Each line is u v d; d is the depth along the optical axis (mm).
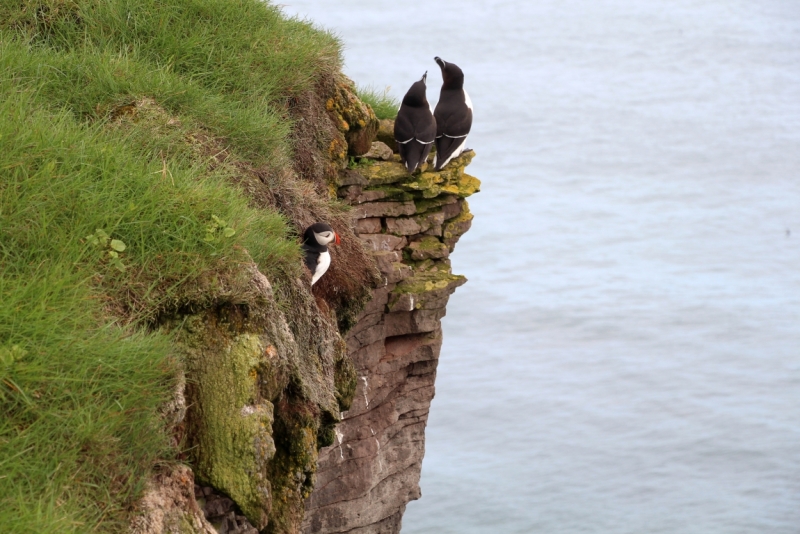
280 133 10289
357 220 12852
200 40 10969
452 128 13320
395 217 13320
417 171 13398
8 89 8492
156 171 7723
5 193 6746
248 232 7754
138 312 6625
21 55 9305
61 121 8039
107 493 5531
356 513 13562
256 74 11031
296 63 11523
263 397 6918
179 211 7262
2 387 5461
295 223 9875
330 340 9086
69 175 7184
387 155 13445
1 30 9969
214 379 6750
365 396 13070
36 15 10375
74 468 5469
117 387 5879
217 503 7344
